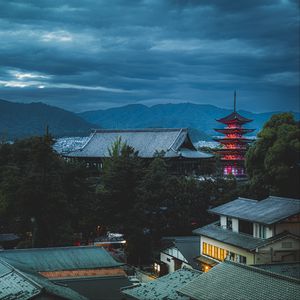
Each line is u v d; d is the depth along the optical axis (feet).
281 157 241.35
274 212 188.14
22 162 293.84
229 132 444.96
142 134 425.28
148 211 248.32
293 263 142.20
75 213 228.02
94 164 421.18
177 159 388.57
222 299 105.91
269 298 99.50
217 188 267.80
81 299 121.60
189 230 255.50
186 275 138.41
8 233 260.83
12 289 117.19
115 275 162.20
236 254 190.80
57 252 165.78
